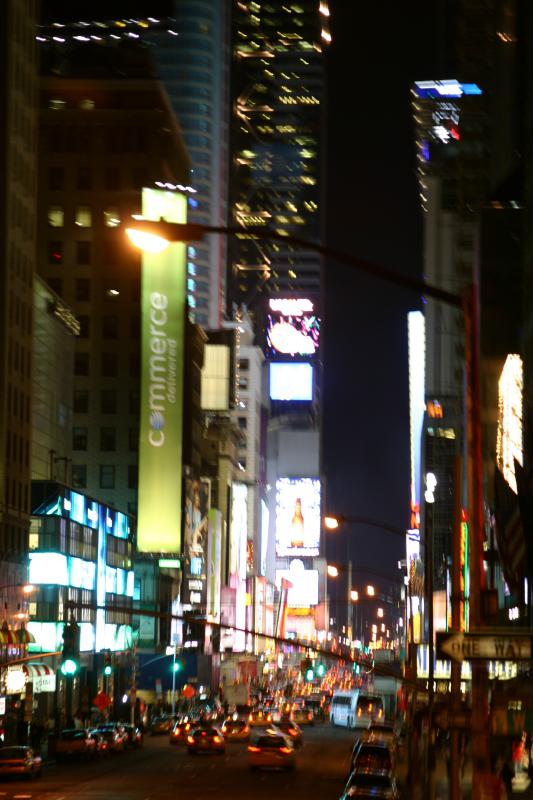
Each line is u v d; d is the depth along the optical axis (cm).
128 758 8775
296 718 14412
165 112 18512
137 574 16438
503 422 8569
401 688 10756
